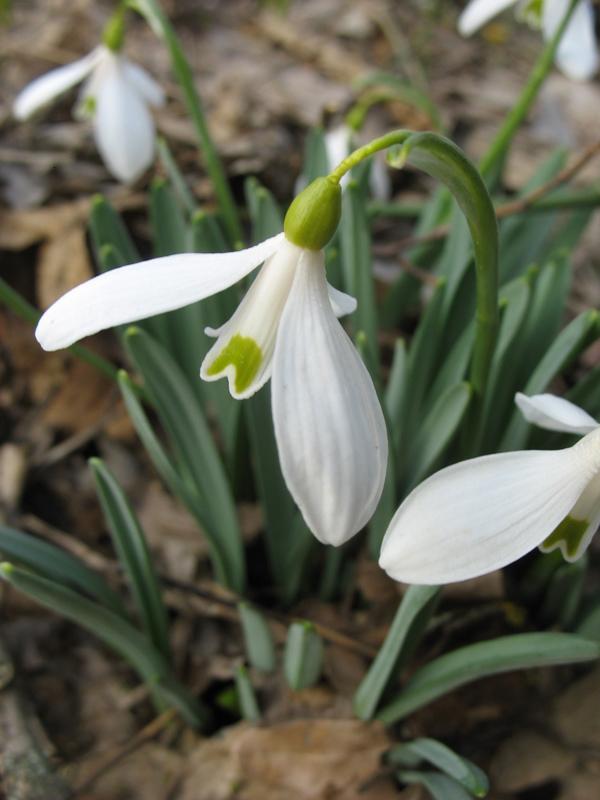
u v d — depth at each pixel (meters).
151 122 0.18
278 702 0.13
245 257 0.08
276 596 0.15
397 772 0.13
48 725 0.14
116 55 0.17
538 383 0.12
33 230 0.20
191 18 0.31
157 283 0.08
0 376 0.18
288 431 0.08
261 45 0.30
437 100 0.29
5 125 0.23
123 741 0.14
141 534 0.11
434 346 0.13
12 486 0.16
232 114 0.25
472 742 0.13
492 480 0.08
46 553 0.12
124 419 0.17
